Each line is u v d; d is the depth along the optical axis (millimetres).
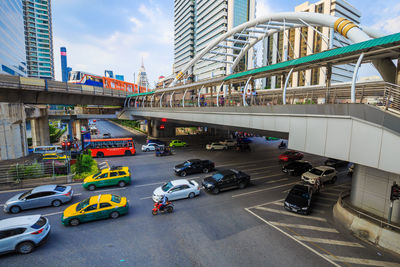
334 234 11328
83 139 27703
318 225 12242
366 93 11055
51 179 18422
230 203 15008
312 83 79500
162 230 11531
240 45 99688
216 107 20688
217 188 16656
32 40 114625
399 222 10750
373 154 9094
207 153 33250
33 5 113375
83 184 17109
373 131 9062
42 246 10094
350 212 12078
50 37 124125
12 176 17906
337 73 76750
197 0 119375
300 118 12375
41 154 28656
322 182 19062
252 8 105125
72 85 36906
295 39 85000
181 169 20859
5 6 73438
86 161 21094
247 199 15727
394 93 9117
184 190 15523
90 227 11758
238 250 9945
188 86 27484
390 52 10117
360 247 10242
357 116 9539
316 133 11484
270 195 16531
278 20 36688
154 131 52594
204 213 13500
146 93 41031
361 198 12258
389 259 9398
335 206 13719
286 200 14094
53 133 51469
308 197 14039
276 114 14016
